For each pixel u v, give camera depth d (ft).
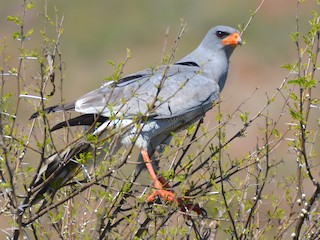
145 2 131.23
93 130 34.22
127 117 34.83
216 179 35.29
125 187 30.91
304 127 31.09
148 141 35.78
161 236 32.17
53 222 30.42
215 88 37.40
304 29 119.85
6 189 29.84
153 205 31.68
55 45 31.91
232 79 111.45
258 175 32.42
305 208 31.35
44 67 30.76
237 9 129.08
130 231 30.73
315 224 32.19
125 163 30.78
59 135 36.60
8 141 30.48
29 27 89.04
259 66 114.83
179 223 35.53
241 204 32.68
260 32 122.31
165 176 31.40
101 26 126.72
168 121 36.45
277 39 119.96
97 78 112.57
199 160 36.55
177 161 36.42
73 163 32.04
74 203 32.19
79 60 119.44
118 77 30.09
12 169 30.22
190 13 130.00
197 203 33.42
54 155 31.60
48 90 55.98
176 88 36.65
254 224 32.68
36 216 30.45
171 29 126.11
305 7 123.54
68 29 126.41
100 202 31.68
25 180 30.83
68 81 110.73
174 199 31.37
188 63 39.29
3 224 37.65
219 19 127.34
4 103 31.78
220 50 39.68
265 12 126.31
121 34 124.57
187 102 36.52
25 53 29.60
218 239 40.68
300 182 31.78
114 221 34.71
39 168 30.12
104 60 119.03
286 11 126.21
